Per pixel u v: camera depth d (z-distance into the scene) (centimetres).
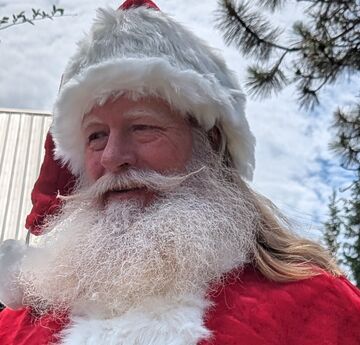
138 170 137
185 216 134
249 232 140
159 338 115
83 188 159
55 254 144
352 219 497
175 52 145
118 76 135
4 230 393
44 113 506
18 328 146
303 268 131
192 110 145
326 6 453
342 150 513
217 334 118
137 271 125
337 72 461
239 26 471
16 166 452
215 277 129
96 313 127
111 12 150
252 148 156
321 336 119
